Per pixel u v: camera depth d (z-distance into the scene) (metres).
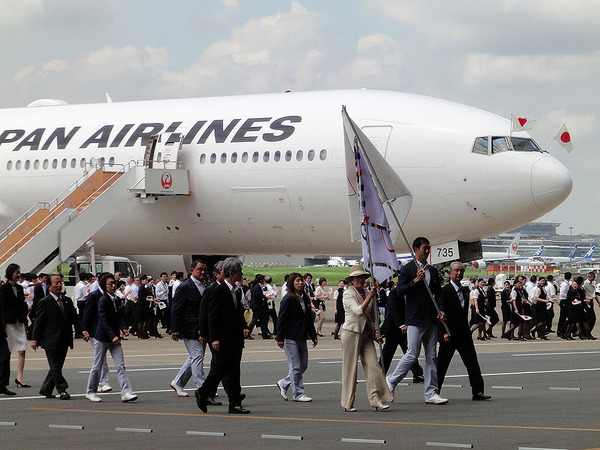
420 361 29.95
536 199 41.59
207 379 18.98
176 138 47.62
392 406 19.66
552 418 17.31
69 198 47.81
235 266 19.11
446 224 43.22
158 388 23.73
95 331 21.31
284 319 20.72
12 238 47.47
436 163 42.66
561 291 43.25
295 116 45.59
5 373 22.66
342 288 41.72
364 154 22.34
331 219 44.41
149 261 61.03
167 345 39.12
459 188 42.41
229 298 18.95
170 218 48.59
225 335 18.80
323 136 44.38
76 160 50.91
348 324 18.98
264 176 45.38
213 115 48.06
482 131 42.62
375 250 21.98
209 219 47.66
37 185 52.09
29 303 39.78
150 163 48.09
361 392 22.66
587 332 42.28
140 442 15.07
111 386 24.48
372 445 14.44
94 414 18.89
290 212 45.19
